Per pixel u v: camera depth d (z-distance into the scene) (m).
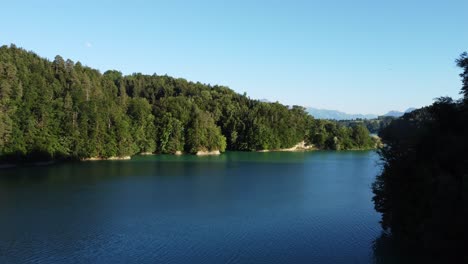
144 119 198.25
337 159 181.88
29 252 48.94
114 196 82.88
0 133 128.50
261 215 67.31
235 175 119.06
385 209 55.72
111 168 132.88
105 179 106.81
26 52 173.62
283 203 77.12
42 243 52.25
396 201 51.25
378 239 54.19
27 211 69.00
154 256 47.81
